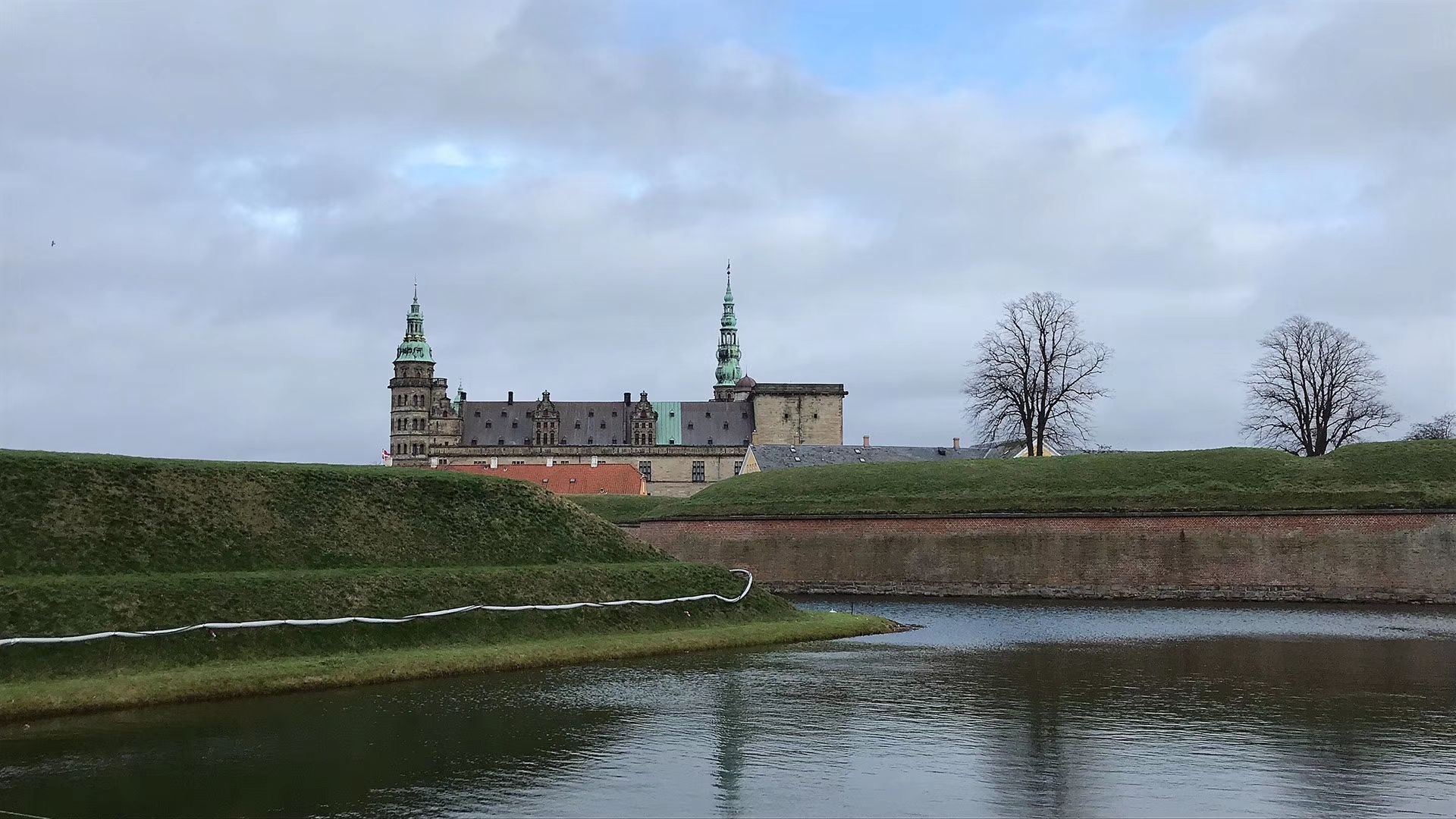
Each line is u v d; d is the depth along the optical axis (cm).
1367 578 6138
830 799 2144
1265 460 7112
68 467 3950
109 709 2873
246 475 4397
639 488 15025
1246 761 2402
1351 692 3186
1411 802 2103
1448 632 4656
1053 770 2338
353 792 2181
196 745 2538
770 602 4959
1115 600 6556
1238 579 6406
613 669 3631
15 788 2205
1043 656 3956
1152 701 3062
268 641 3381
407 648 3616
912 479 7956
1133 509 6731
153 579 3438
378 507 4562
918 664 3772
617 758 2444
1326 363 10044
